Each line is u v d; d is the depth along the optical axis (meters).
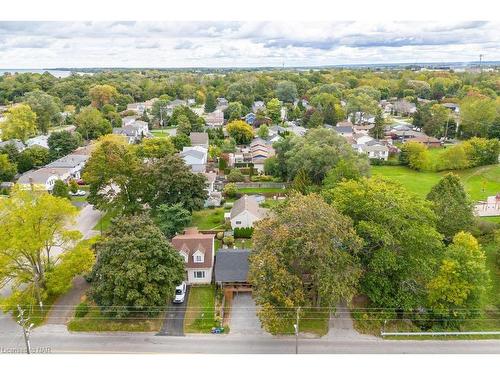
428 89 182.50
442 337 34.03
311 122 114.94
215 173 76.56
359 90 164.12
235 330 34.62
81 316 35.78
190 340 33.25
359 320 35.28
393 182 44.16
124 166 53.03
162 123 132.25
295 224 33.66
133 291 32.84
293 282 32.25
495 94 154.12
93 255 38.00
